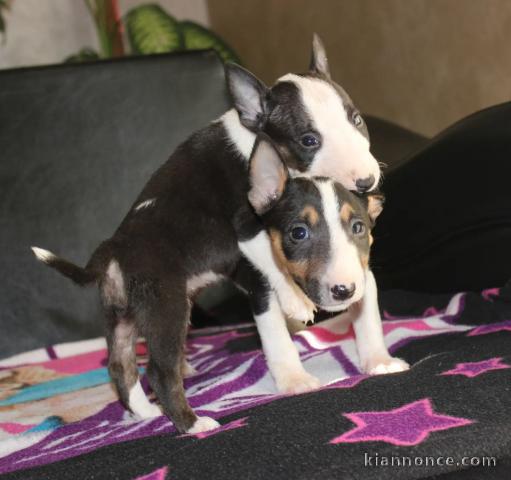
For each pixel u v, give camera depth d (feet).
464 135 4.68
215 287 5.56
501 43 6.20
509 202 4.43
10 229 5.31
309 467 2.83
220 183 4.06
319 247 3.64
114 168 5.45
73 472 3.09
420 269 4.88
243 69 4.11
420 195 4.75
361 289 3.57
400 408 3.14
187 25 9.30
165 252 3.87
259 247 3.90
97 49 10.51
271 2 9.24
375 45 7.59
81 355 5.11
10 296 5.28
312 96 4.08
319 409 3.19
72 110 5.44
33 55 10.16
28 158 5.36
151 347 3.73
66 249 5.36
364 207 3.84
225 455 2.97
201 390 3.99
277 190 3.80
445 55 6.73
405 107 7.35
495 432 2.91
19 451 3.59
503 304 4.30
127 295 3.82
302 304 3.86
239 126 4.14
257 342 4.71
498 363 3.44
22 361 5.11
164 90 5.55
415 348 4.03
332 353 4.17
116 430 3.67
